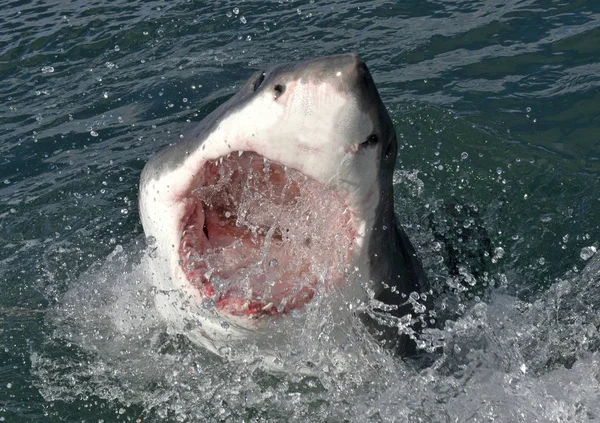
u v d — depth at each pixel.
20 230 4.68
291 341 2.96
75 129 5.77
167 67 6.57
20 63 6.75
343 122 2.35
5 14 7.70
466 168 5.22
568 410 3.29
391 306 3.05
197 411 3.40
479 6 7.20
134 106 6.05
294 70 2.40
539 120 5.64
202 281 2.69
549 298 4.04
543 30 6.67
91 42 7.01
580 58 6.25
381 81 6.25
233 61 6.63
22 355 3.70
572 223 4.70
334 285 2.72
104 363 3.62
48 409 3.40
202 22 7.28
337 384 3.34
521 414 3.28
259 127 2.42
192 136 2.84
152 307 3.48
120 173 5.18
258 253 2.82
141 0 7.80
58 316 3.95
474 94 5.98
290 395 3.40
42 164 5.37
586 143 5.39
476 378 3.42
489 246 4.45
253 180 2.84
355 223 2.62
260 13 7.42
